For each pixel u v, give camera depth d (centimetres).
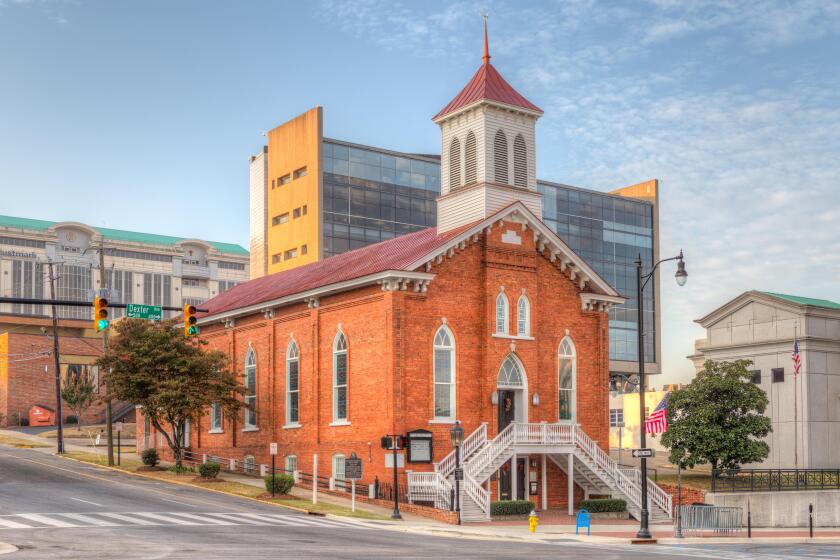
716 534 4234
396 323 4675
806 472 5462
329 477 5016
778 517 5059
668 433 5719
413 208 10969
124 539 2888
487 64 5456
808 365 7125
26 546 2680
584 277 5431
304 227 10531
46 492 4250
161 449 6575
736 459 5659
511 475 4888
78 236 14812
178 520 3491
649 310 13062
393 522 3962
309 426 5244
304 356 5350
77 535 2966
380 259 5244
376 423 4731
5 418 8994
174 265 15750
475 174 5266
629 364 12688
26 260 14225
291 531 3319
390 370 4650
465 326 4928
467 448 4734
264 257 11200
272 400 5591
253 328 5888
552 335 5294
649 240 13188
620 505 4922
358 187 10619
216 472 5062
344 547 2881
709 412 5600
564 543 3553
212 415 6250
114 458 6131
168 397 5147
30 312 14112
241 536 3072
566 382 5334
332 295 5128
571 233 12356
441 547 3053
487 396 4900
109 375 5419
